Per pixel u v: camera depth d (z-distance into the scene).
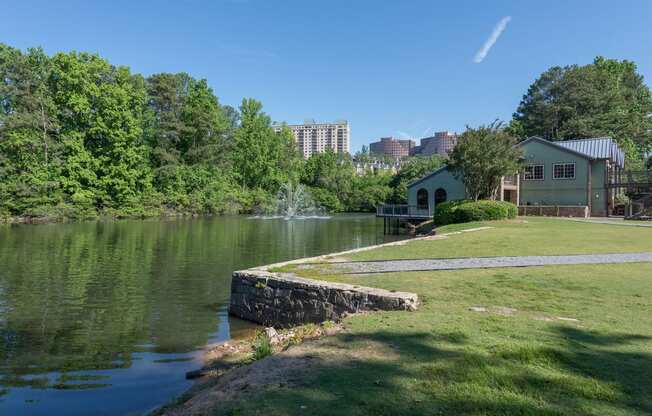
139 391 5.64
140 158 48.84
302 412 3.33
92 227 35.03
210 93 62.59
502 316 6.06
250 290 9.59
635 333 5.24
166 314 9.78
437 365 4.23
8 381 6.00
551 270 9.80
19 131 40.66
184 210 54.12
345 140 177.75
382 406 3.39
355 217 58.19
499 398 3.53
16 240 24.47
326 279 8.95
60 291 11.87
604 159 34.47
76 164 43.59
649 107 61.69
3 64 41.91
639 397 3.55
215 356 7.02
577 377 3.94
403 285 8.28
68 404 5.28
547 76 62.12
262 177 69.00
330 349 4.85
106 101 46.06
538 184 37.12
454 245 14.74
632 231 19.66
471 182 30.02
